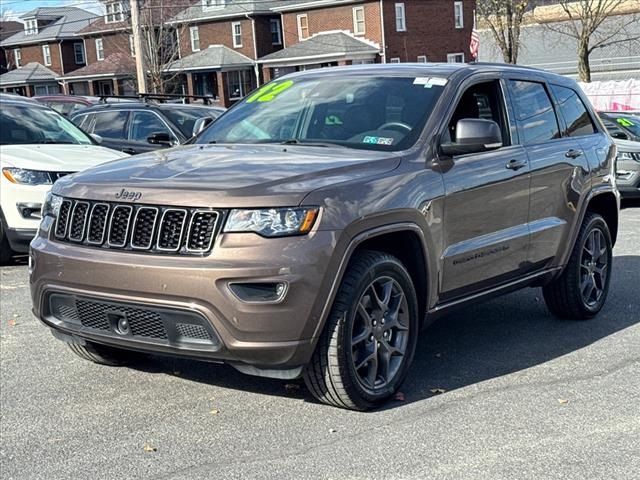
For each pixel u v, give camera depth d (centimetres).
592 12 3669
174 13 5625
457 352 584
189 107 1297
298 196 418
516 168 565
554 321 672
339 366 434
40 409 471
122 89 5962
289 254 409
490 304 733
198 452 410
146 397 490
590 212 678
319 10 5178
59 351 584
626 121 1483
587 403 476
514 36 3631
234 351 413
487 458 400
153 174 456
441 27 5069
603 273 687
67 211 465
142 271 419
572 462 396
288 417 455
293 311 412
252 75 5569
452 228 508
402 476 381
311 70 629
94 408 473
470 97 560
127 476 385
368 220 440
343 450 410
